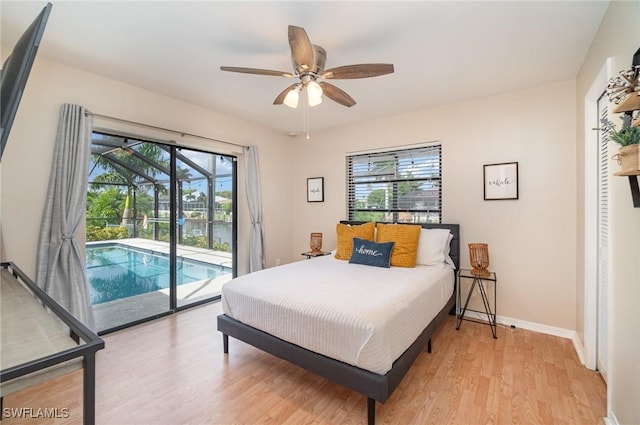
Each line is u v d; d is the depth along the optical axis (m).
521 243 2.87
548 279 2.74
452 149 3.25
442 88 2.85
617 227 1.54
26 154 2.22
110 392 1.87
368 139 3.91
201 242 3.67
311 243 4.14
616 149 1.57
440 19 1.81
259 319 2.08
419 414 1.67
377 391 1.52
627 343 1.41
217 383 1.97
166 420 1.63
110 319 2.93
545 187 2.74
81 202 2.45
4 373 0.67
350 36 1.99
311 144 4.52
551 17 1.78
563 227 2.66
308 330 1.80
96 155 2.77
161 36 2.01
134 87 2.82
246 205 4.06
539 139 2.77
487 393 1.85
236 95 3.07
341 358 1.67
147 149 3.14
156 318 3.08
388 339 1.61
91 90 2.54
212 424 1.60
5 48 2.10
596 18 1.78
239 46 2.13
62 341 0.87
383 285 2.22
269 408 1.73
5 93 0.86
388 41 2.04
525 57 2.25
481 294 3.02
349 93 2.96
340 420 1.63
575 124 2.60
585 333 2.17
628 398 1.39
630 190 1.36
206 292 3.74
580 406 1.73
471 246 2.96
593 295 2.11
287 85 2.81
